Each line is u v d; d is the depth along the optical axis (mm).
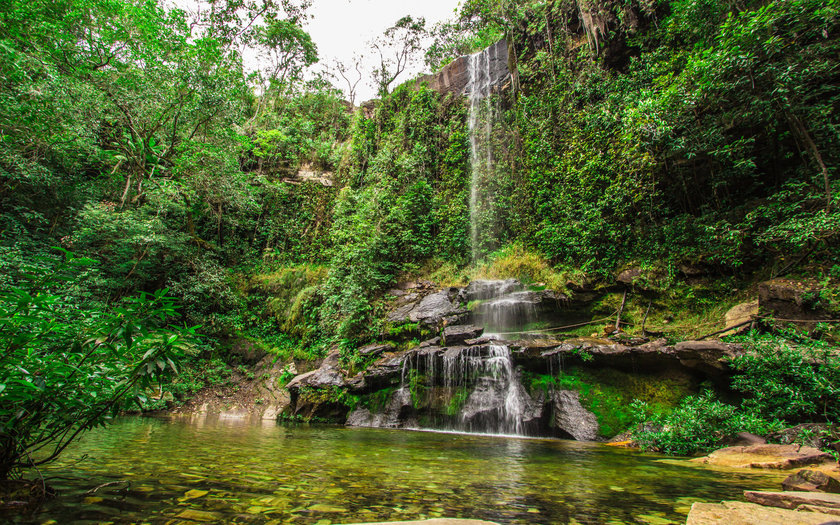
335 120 23969
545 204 11422
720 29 7449
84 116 11305
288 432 6461
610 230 9375
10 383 1912
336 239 14711
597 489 2893
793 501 2363
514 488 2879
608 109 10250
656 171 8922
